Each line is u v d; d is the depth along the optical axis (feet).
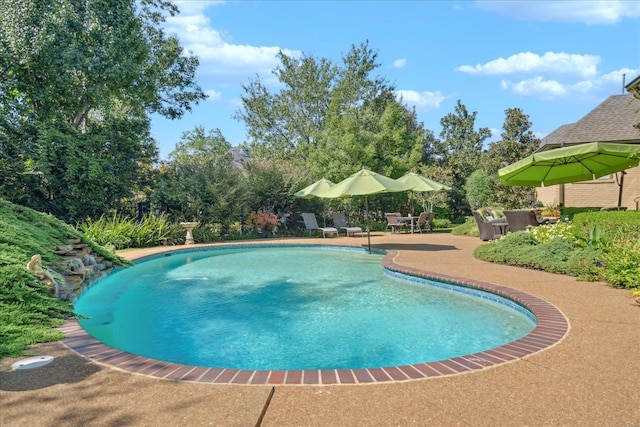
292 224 73.97
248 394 10.23
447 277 26.91
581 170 42.34
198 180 63.46
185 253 48.83
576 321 16.40
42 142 49.88
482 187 83.66
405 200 86.84
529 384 10.74
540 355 12.84
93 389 10.53
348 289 28.12
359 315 21.61
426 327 19.38
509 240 34.55
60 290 21.38
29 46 46.98
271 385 10.80
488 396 10.07
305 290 27.96
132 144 63.10
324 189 52.31
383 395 10.20
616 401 9.71
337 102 95.76
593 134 57.31
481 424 8.71
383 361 15.44
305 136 117.70
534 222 43.91
